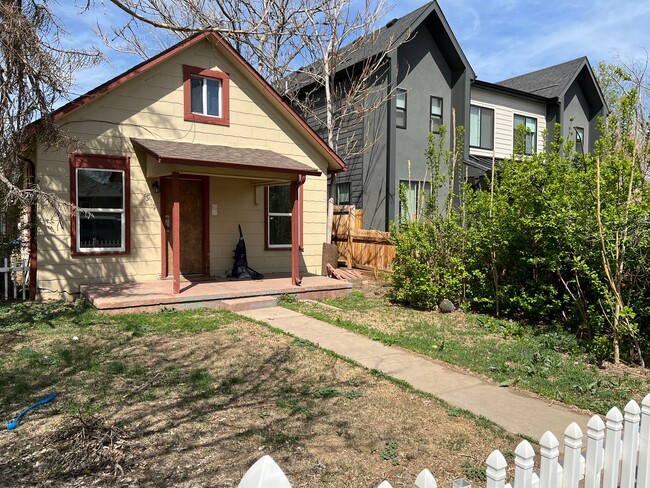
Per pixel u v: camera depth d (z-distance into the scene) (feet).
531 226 26.40
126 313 28.60
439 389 17.75
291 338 24.17
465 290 32.40
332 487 11.20
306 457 12.52
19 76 26.66
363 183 54.49
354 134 54.24
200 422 14.40
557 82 68.33
